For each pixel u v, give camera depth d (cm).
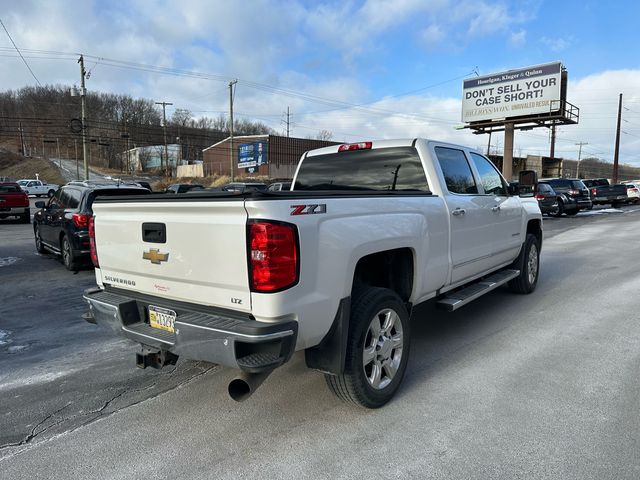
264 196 255
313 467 268
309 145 6525
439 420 317
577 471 259
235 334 257
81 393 369
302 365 417
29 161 10319
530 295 659
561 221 1952
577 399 343
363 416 325
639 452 275
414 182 442
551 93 3238
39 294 701
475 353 438
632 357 421
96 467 271
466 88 3634
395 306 345
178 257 296
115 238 344
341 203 302
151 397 361
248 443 294
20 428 317
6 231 1639
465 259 462
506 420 315
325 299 285
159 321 321
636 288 689
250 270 260
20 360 439
